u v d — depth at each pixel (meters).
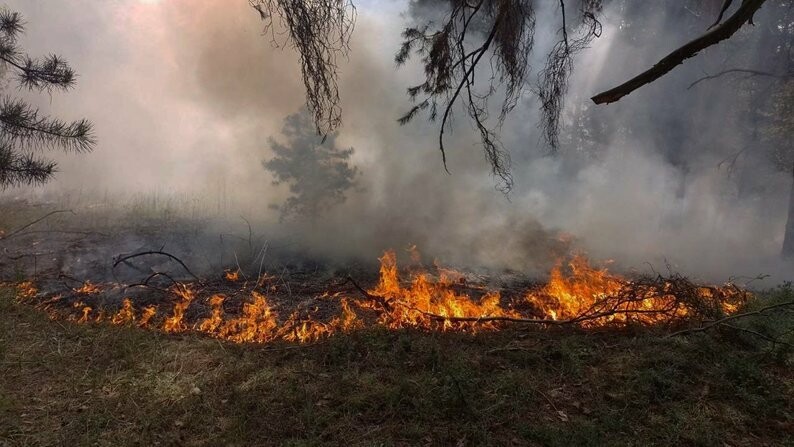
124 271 6.80
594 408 3.76
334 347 4.48
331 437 3.34
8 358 4.07
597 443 3.29
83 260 7.10
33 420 3.34
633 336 4.97
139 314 5.43
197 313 5.53
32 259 6.97
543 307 6.26
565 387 4.05
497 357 4.48
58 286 6.05
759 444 3.43
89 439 3.15
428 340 4.68
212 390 3.83
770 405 3.80
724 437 3.47
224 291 6.32
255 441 3.26
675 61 3.42
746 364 4.20
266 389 3.87
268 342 4.82
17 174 6.94
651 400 3.87
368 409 3.63
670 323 5.15
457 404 3.63
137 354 4.32
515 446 3.31
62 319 5.03
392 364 4.28
